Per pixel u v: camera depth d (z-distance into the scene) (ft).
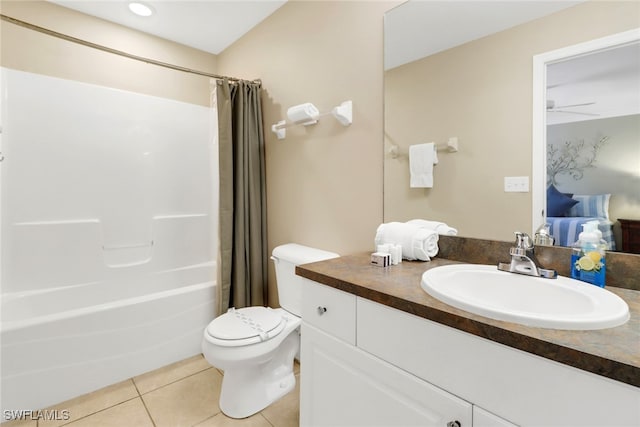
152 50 8.20
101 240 7.47
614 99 2.95
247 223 7.04
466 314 2.31
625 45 2.89
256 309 5.85
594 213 3.09
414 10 4.45
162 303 6.22
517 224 3.61
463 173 4.03
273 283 7.34
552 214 3.35
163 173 8.45
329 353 3.47
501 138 3.69
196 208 9.06
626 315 2.19
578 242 3.17
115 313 5.69
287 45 6.66
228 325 5.12
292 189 6.69
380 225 4.71
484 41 3.80
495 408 2.15
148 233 8.18
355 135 5.31
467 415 2.28
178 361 6.48
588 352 1.75
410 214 4.59
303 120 5.89
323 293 3.52
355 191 5.36
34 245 6.61
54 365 5.13
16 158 6.43
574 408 1.83
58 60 6.94
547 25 3.33
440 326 2.44
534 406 1.98
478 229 3.93
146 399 5.34
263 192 7.30
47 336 5.06
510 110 3.61
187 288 6.70
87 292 7.18
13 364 4.79
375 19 4.93
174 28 7.84
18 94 6.44
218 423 4.86
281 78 6.84
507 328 2.07
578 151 3.16
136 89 8.02
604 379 1.73
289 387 5.65
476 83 3.87
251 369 5.15
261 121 7.25
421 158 4.42
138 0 6.71
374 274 3.48
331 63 5.67
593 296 2.56
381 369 2.89
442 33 4.17
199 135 9.05
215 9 6.97
